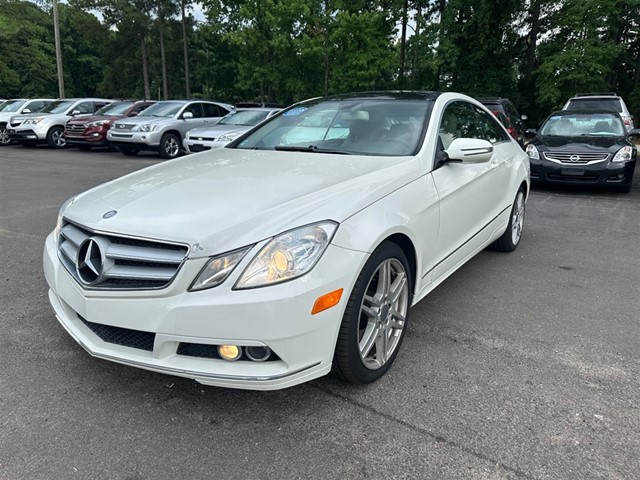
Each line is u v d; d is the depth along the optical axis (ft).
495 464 6.94
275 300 6.89
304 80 86.43
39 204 24.27
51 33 186.09
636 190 29.89
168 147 46.34
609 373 9.30
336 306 7.45
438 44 89.20
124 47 151.33
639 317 11.82
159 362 7.34
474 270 15.25
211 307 6.90
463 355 9.98
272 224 7.34
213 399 8.44
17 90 162.50
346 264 7.54
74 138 51.24
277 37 79.51
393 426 7.77
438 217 10.28
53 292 9.58
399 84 98.63
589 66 82.12
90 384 8.80
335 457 7.09
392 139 11.21
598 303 12.67
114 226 7.73
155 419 7.88
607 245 18.08
